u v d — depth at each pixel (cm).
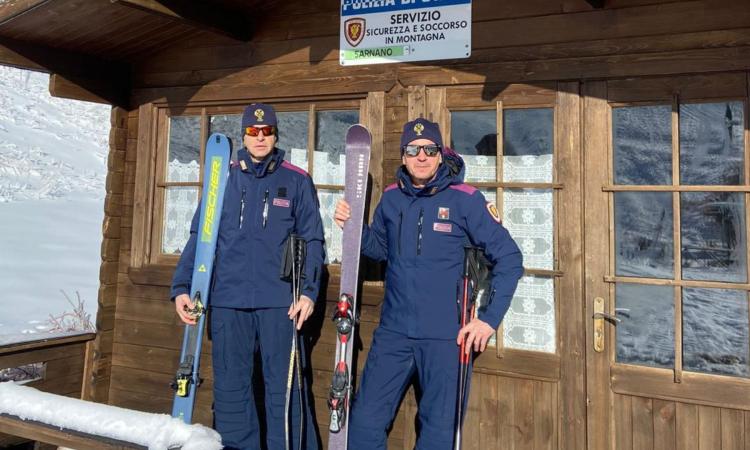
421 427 204
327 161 283
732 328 214
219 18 276
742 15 214
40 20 266
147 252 314
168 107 317
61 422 181
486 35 252
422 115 260
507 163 248
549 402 235
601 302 230
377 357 211
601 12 234
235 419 229
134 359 314
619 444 225
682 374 217
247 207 234
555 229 239
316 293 228
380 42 268
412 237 207
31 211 1436
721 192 218
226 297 231
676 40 223
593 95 235
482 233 203
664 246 225
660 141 227
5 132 2583
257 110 234
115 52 312
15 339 286
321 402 273
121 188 327
